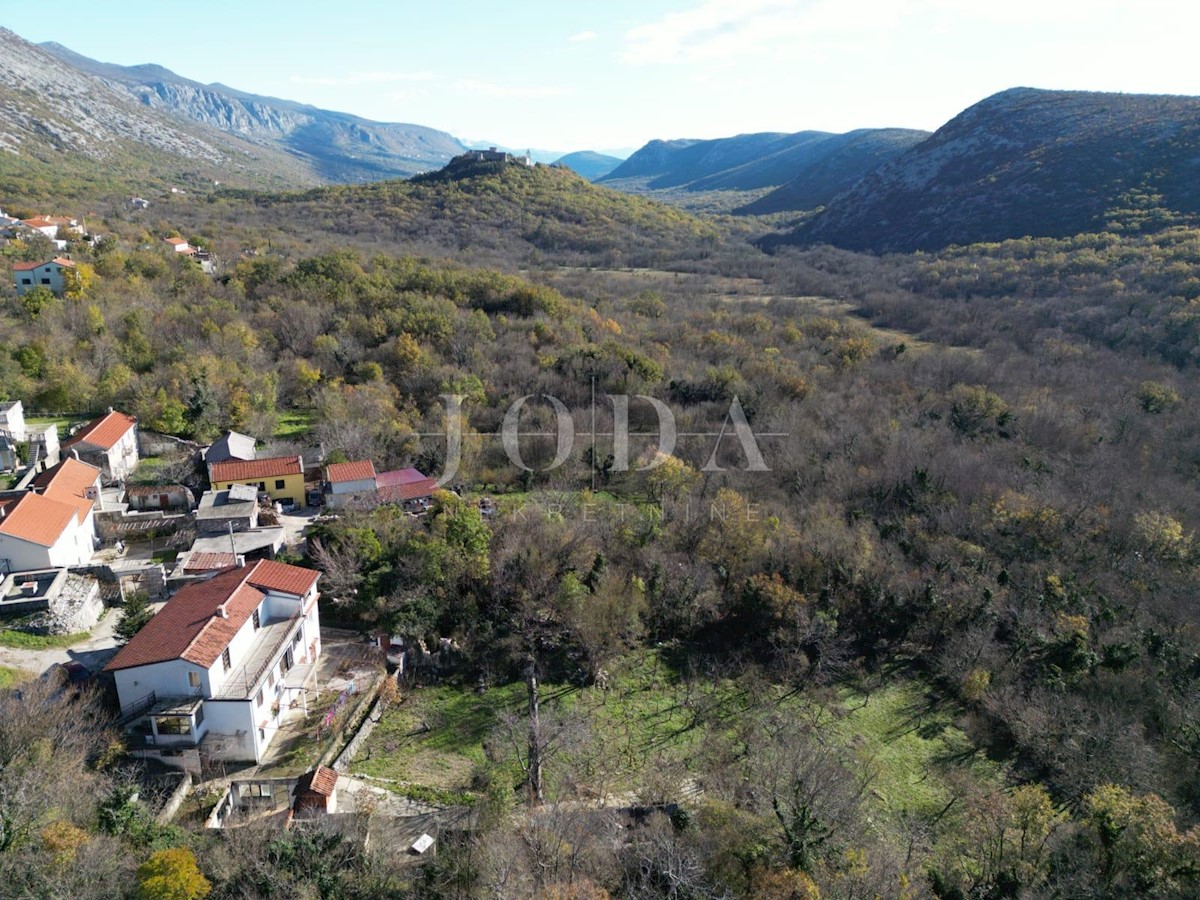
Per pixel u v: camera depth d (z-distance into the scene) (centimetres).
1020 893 3262
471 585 5044
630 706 4547
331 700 4016
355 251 12912
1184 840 3300
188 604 3928
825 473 7188
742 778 3888
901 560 5944
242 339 8181
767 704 4738
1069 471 7250
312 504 6138
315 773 3275
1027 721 4588
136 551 5203
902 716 4822
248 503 5494
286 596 4100
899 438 7556
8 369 6900
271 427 7119
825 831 3222
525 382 8438
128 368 7388
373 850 2936
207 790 3300
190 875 2450
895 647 5447
